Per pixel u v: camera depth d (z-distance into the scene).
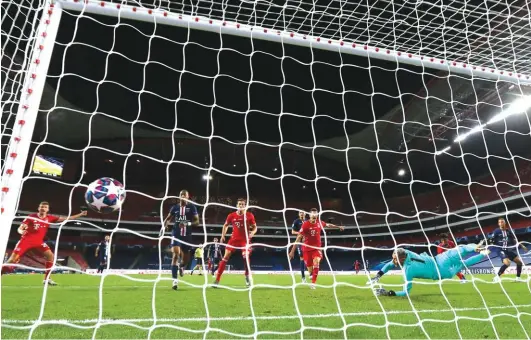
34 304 4.35
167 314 3.78
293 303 4.55
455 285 7.60
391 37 5.73
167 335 2.89
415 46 5.89
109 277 10.00
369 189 32.19
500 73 5.24
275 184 31.83
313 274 6.54
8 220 2.60
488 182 26.41
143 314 3.76
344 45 4.59
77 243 26.33
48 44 3.30
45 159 24.88
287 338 2.87
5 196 2.67
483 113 16.22
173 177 29.72
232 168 29.47
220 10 5.09
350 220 32.28
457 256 5.56
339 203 32.72
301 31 5.50
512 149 21.58
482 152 22.73
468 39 5.74
